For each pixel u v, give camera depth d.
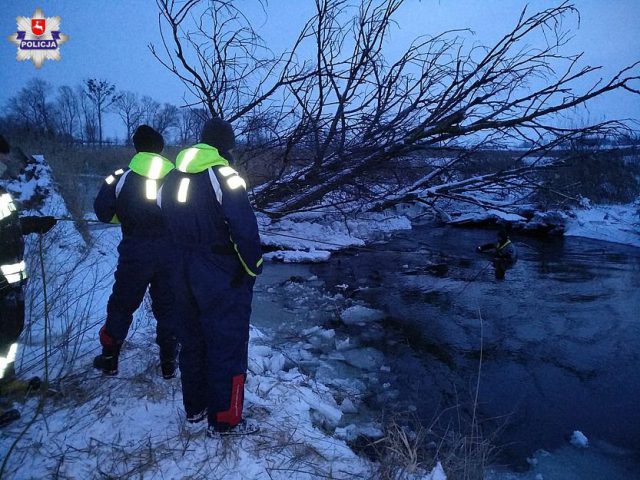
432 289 7.41
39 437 2.49
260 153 9.10
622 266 9.30
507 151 9.88
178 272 2.42
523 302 6.75
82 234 6.48
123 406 2.80
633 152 8.80
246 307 2.49
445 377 4.41
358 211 11.25
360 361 4.70
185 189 2.36
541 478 3.01
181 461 2.37
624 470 3.13
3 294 2.59
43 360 3.20
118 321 2.98
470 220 14.50
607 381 4.39
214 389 2.45
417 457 2.84
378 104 8.38
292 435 2.65
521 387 4.25
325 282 7.79
